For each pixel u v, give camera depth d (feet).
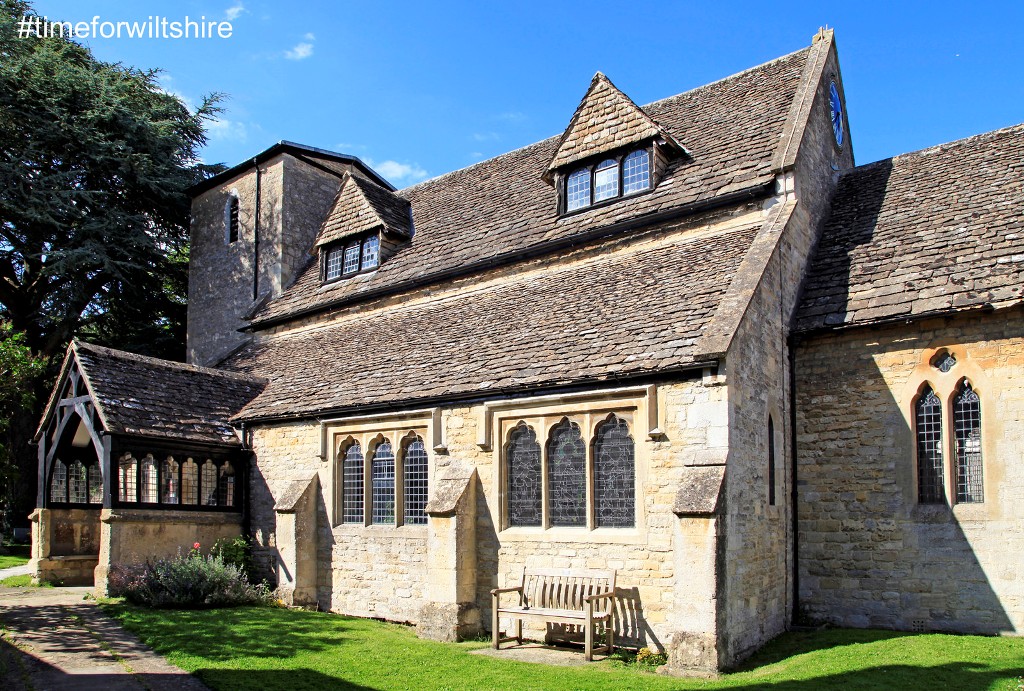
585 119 56.75
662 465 36.94
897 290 41.68
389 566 47.73
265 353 69.51
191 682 31.86
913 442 39.96
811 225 48.93
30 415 86.07
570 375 39.88
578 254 53.83
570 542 39.65
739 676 31.81
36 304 89.30
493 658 36.40
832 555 41.29
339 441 51.93
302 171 78.95
